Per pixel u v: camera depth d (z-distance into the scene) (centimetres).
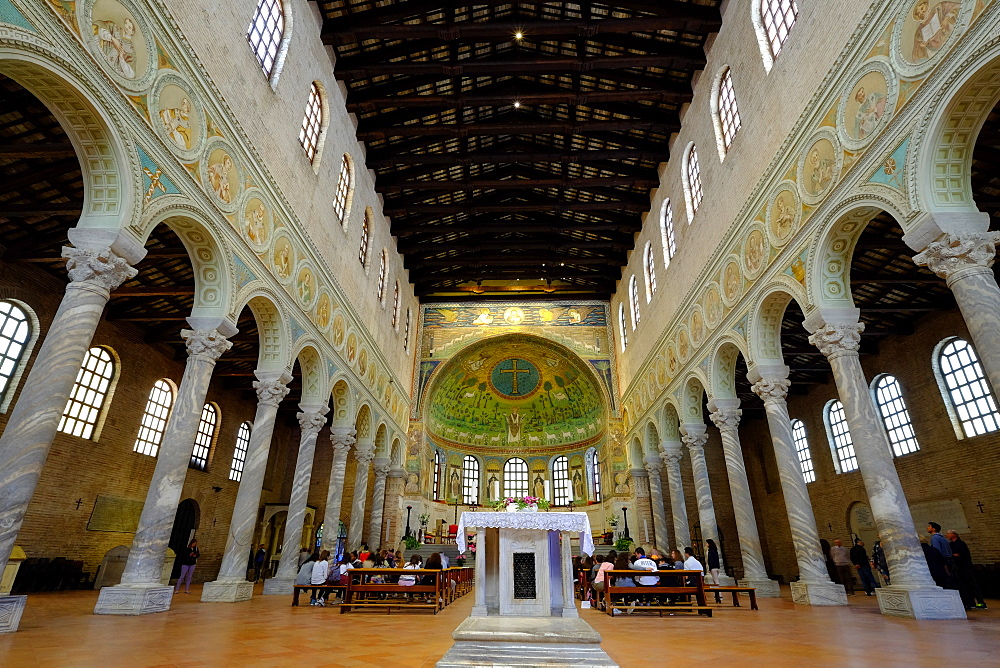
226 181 1229
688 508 3172
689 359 2017
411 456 3250
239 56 1286
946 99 856
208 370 1202
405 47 1948
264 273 1409
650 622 976
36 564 1681
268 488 3153
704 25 1734
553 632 578
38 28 760
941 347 1981
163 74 1020
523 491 3872
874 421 1091
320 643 684
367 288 2359
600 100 2053
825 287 1189
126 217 916
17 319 1706
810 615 1034
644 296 2697
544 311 3550
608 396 3303
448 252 3284
